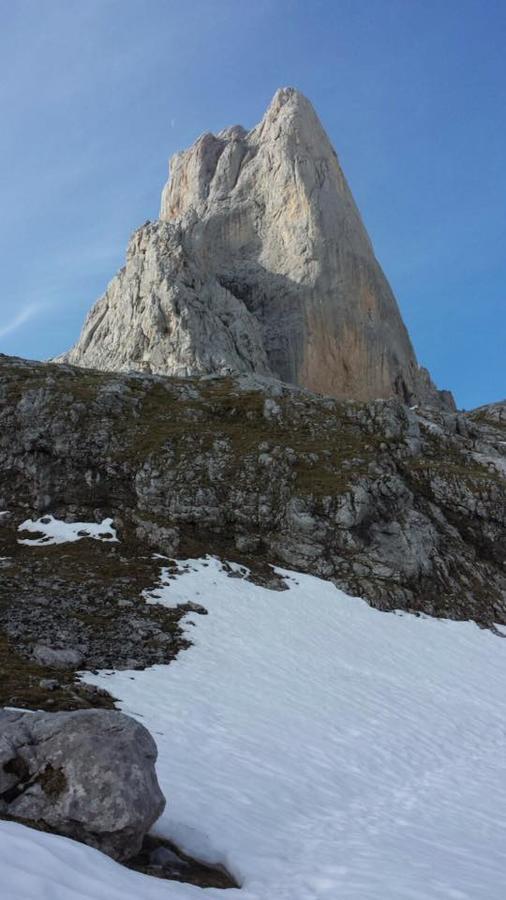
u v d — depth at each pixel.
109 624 30.27
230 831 13.34
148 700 21.97
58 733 11.71
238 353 104.81
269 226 137.12
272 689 26.59
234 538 46.97
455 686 32.94
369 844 14.10
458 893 10.93
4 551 40.12
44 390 57.22
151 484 49.50
